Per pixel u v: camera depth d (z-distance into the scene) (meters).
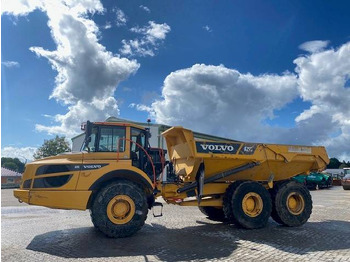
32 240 7.14
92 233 7.84
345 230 8.33
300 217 8.95
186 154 8.72
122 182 7.42
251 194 8.61
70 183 7.12
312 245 6.64
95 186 7.20
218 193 9.07
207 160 8.59
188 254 5.95
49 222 9.63
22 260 5.62
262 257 5.73
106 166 7.37
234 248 6.38
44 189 7.10
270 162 9.27
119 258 5.71
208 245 6.64
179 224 9.20
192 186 8.72
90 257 5.77
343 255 5.86
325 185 29.72
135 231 7.32
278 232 8.06
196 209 12.74
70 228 8.59
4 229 8.47
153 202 8.35
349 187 26.31
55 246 6.58
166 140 9.83
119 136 7.88
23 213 11.91
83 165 7.26
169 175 9.48
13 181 46.25
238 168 8.96
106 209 7.14
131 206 7.32
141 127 8.34
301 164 9.73
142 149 8.16
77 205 7.08
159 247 6.46
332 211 12.15
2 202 16.78
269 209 8.70
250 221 8.41
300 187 9.19
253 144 9.02
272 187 9.35
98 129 7.77
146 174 7.93
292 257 5.73
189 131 8.41
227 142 8.73
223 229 8.45
